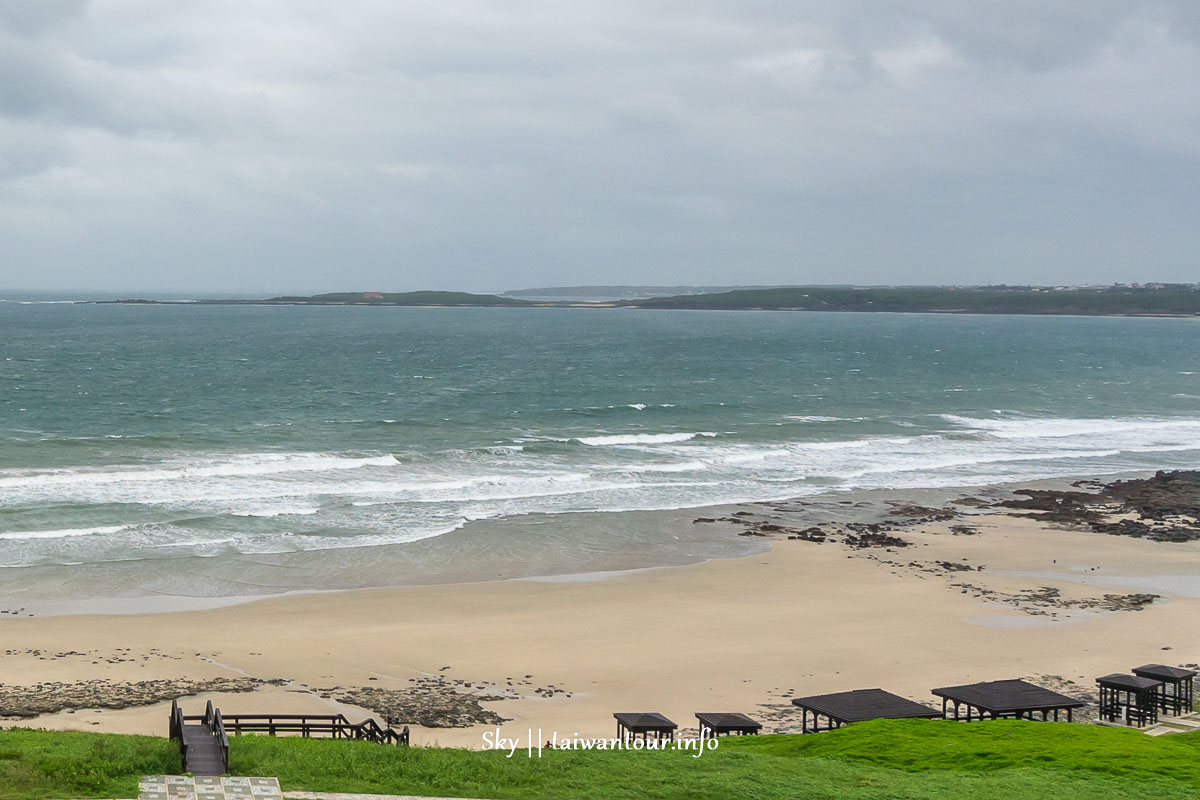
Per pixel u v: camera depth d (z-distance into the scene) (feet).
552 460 235.61
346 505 188.03
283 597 138.62
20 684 103.76
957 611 140.15
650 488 211.61
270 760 67.51
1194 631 132.36
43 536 159.84
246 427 271.08
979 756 81.92
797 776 74.79
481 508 190.08
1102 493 218.38
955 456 258.98
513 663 117.39
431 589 144.66
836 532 183.42
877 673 116.67
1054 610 141.08
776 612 138.51
